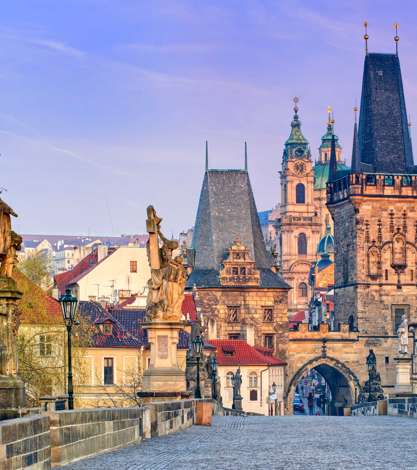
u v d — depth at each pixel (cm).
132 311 15450
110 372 14438
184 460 3628
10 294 3450
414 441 4712
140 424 4466
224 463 3538
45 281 12875
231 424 6506
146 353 14562
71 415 3425
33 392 8738
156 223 6188
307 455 3894
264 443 4519
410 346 14962
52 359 9981
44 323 9944
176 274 6181
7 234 3475
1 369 3409
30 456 2925
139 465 3403
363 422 7050
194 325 9950
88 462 3469
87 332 10606
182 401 5588
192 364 9456
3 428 2705
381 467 3447
